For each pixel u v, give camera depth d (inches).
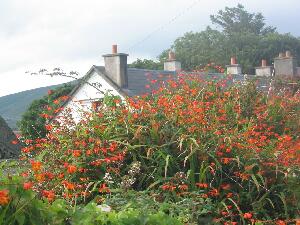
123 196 194.9
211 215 213.6
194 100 303.0
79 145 236.8
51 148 240.1
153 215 150.0
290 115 375.6
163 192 214.8
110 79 935.0
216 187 233.3
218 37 2573.8
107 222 139.2
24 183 128.8
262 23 3176.7
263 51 2447.1
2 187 125.2
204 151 235.9
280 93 438.0
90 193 212.5
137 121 255.0
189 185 222.5
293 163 249.0
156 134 242.2
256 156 240.8
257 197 234.7
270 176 244.1
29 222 126.0
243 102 360.8
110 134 250.7
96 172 228.8
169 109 261.9
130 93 906.1
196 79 360.2
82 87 908.6
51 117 291.1
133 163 220.8
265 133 310.3
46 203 138.0
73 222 133.5
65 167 223.0
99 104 278.8
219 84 366.3
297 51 2566.4
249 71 2409.0
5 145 367.2
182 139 231.1
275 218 225.6
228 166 242.2
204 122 255.4
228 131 258.2
